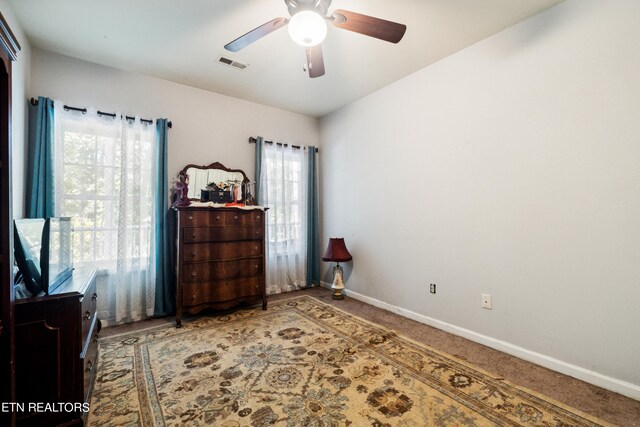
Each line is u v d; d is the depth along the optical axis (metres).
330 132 4.04
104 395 1.67
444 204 2.64
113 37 2.31
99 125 2.68
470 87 2.43
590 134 1.81
